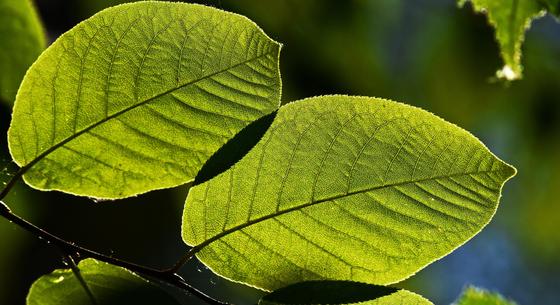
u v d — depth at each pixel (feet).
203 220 1.70
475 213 1.69
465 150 1.69
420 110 1.68
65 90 1.69
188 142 1.70
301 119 1.69
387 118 1.68
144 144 1.70
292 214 1.70
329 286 1.69
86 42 1.68
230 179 1.69
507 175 1.69
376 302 1.69
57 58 1.68
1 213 1.70
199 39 1.69
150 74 1.69
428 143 1.69
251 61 1.69
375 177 1.69
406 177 1.69
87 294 1.68
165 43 1.69
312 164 1.69
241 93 1.69
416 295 1.68
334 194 1.70
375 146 1.69
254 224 1.70
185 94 1.69
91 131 1.70
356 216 1.70
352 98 1.68
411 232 1.70
